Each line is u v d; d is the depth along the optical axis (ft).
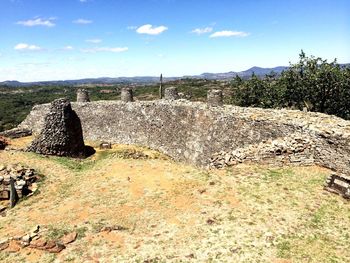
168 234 39.42
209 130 75.31
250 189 47.85
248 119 66.23
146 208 45.80
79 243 39.45
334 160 51.47
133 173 58.54
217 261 34.12
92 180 58.65
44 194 56.90
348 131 51.42
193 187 49.98
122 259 35.81
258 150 57.47
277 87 108.68
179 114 85.87
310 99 96.99
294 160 54.80
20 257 38.11
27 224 46.21
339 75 91.09
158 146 89.92
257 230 38.65
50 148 79.36
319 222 39.86
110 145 94.58
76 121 84.58
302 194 45.96
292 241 36.52
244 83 125.08
